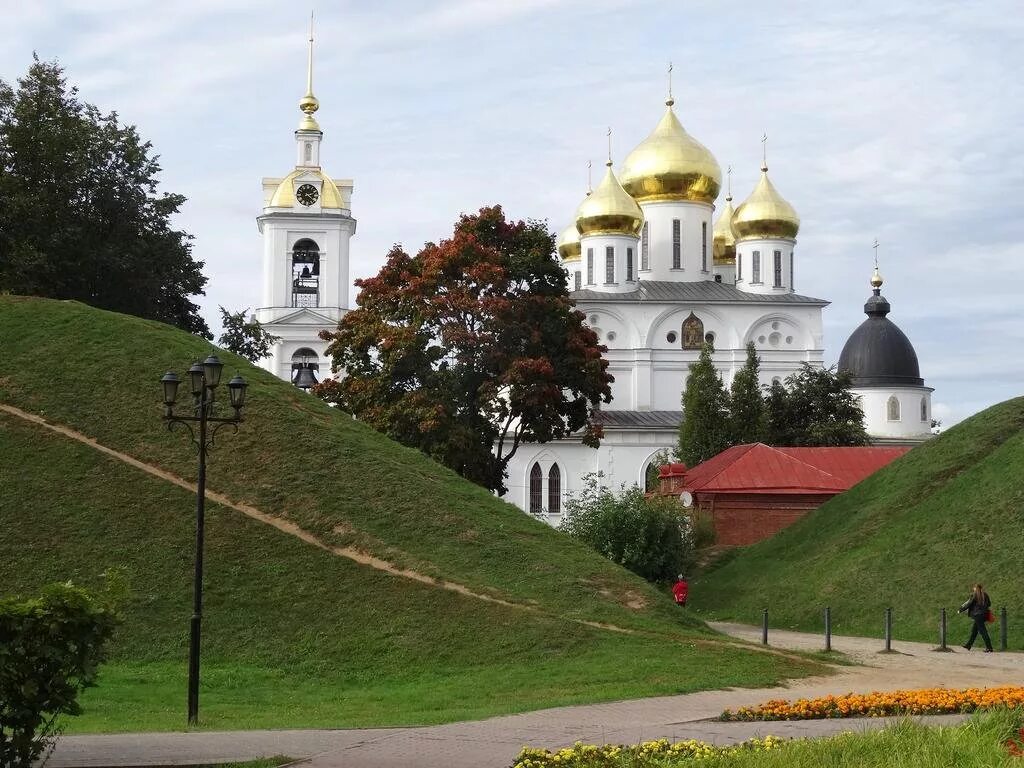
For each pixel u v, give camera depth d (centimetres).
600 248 9475
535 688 2508
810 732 1884
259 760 1681
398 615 2958
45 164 5538
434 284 5488
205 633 2873
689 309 9369
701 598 4784
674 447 8744
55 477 3397
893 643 3550
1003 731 1588
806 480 6309
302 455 3619
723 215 10638
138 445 3591
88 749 1791
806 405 8694
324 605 2997
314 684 2659
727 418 8125
